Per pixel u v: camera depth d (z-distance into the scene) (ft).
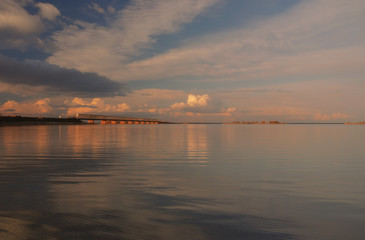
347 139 89.66
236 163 36.29
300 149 55.21
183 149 54.80
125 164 35.12
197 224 14.64
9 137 88.69
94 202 18.37
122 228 13.97
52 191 21.12
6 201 18.35
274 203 18.51
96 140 80.02
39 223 14.49
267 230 13.93
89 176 27.22
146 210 16.84
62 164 34.65
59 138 86.48
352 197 20.04
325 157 42.50
